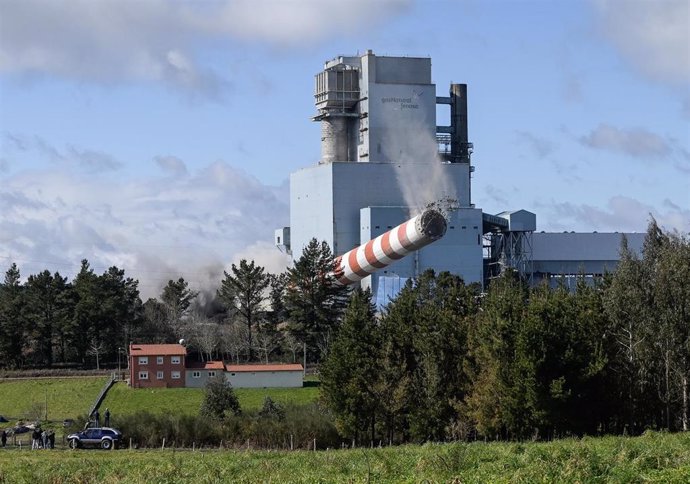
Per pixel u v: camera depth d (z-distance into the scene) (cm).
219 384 18238
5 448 15312
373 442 15388
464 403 14850
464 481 8331
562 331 14138
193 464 10925
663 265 15088
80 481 9856
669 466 8562
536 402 13712
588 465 8350
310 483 8806
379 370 15338
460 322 15762
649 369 15000
